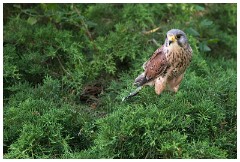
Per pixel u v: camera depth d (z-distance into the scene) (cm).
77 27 1242
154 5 1317
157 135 865
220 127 959
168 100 976
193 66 1141
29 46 1148
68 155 909
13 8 1254
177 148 846
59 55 1150
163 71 935
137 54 1181
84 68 1126
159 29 1241
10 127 974
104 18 1265
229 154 934
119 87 1095
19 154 908
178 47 915
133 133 876
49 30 1160
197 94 988
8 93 1107
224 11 1381
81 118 982
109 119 909
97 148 901
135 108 944
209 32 1270
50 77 1075
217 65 1184
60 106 1045
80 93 1105
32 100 1002
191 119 921
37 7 1255
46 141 944
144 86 1016
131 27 1200
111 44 1152
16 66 1093
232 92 1040
